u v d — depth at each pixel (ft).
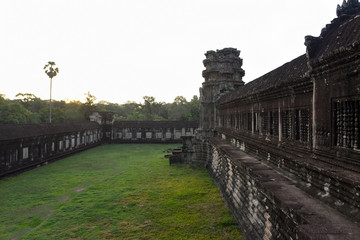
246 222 32.78
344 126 19.02
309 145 24.66
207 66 89.04
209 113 86.02
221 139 70.90
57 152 94.63
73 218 39.14
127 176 66.59
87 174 69.56
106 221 37.96
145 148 129.70
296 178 25.79
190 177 65.26
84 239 32.71
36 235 33.76
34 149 79.36
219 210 41.55
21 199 48.42
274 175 28.22
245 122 48.39
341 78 18.90
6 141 64.95
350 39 18.17
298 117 27.68
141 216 39.60
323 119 21.43
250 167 32.45
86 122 133.80
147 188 54.95
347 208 17.11
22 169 72.38
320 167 20.26
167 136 155.63
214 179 60.90
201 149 83.97
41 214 41.27
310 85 24.16
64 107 224.12
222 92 83.25
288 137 29.78
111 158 97.55
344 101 18.84
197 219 38.14
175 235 33.27
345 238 14.12
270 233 24.95
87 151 118.62
